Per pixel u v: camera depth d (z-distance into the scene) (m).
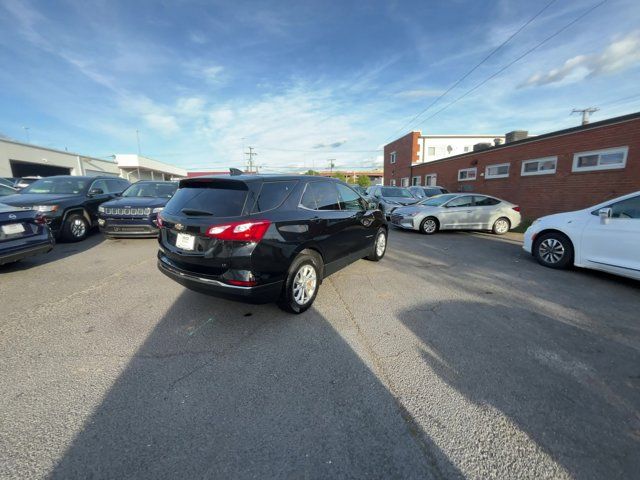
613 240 4.75
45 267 5.40
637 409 2.20
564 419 2.10
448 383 2.46
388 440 1.93
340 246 4.39
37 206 6.83
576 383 2.47
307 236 3.60
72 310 3.67
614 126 9.32
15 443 1.86
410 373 2.58
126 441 1.89
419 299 4.15
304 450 1.85
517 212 10.10
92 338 3.05
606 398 2.31
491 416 2.12
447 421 2.08
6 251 4.62
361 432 1.99
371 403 2.23
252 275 3.02
